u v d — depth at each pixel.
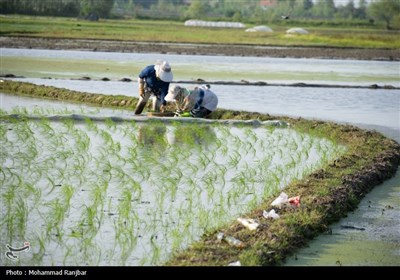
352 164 24.94
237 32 148.25
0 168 21.67
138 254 15.62
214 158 26.00
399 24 191.12
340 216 19.53
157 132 30.84
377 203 21.30
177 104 35.25
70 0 184.88
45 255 15.42
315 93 49.12
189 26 168.50
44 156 24.75
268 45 112.69
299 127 33.50
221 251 15.60
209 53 88.69
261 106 40.75
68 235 16.67
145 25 157.88
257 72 64.62
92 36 108.69
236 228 17.16
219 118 35.66
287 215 18.22
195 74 58.94
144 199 19.92
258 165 25.08
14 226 17.14
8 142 26.88
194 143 28.64
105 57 75.50
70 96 41.66
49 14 178.75
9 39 94.56
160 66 34.56
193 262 14.93
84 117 33.06
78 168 23.12
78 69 60.59
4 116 31.97
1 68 58.53
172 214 18.56
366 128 34.62
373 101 46.00
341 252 16.73
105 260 15.23
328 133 32.41
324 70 71.88
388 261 16.19
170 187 21.25
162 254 15.63
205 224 17.72
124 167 23.69
